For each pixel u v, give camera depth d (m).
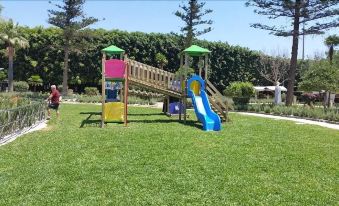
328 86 31.55
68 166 9.49
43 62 46.28
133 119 21.25
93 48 45.72
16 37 42.78
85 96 38.91
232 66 51.41
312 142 14.20
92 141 13.05
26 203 6.94
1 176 8.55
